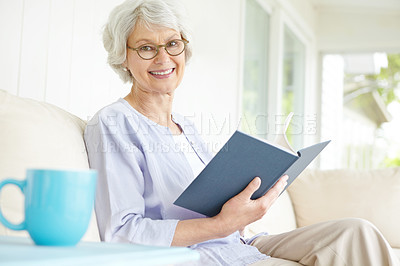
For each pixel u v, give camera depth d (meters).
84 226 0.70
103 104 2.06
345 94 6.86
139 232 1.19
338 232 1.41
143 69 1.48
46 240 0.67
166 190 1.35
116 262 0.57
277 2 4.48
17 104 1.15
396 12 5.53
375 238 1.37
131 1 1.48
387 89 7.53
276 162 1.11
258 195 1.22
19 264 0.50
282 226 2.35
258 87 4.26
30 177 0.67
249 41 4.07
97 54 2.02
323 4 5.64
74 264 0.54
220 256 1.36
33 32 1.69
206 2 3.13
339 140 6.36
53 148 1.13
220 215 1.18
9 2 1.58
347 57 6.60
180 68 1.54
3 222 0.68
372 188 2.47
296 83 5.26
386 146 7.50
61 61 1.82
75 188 0.68
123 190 1.25
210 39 3.19
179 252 0.70
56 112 1.27
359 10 5.67
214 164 1.09
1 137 1.05
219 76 3.34
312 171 2.62
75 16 1.89
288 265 1.42
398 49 5.60
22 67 1.64
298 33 5.19
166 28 1.49
